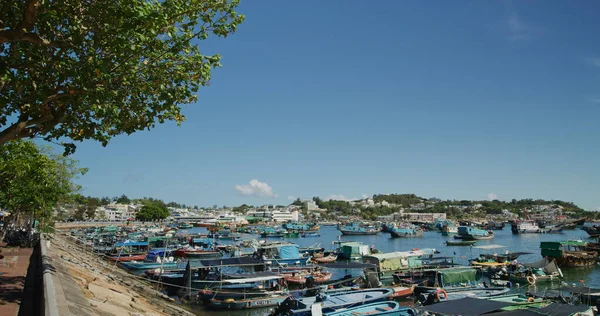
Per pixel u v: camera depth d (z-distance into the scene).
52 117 13.49
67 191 46.00
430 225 186.75
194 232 146.88
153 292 36.88
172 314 26.53
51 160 40.12
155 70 14.17
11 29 11.45
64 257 30.52
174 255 70.25
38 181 37.97
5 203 38.00
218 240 113.12
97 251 66.00
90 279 23.89
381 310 28.00
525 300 30.77
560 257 59.16
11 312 13.57
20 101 13.29
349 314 26.80
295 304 29.94
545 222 194.62
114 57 13.43
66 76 12.46
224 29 14.58
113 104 13.79
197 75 14.70
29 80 13.12
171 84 14.66
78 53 13.05
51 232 57.84
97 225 149.25
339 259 68.00
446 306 22.53
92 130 14.16
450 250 90.75
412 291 39.50
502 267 50.03
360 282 41.84
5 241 41.62
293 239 132.25
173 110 15.24
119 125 14.23
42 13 11.88
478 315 20.88
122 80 13.82
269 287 39.75
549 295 34.59
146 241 79.38
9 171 31.80
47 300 9.38
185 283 38.75
